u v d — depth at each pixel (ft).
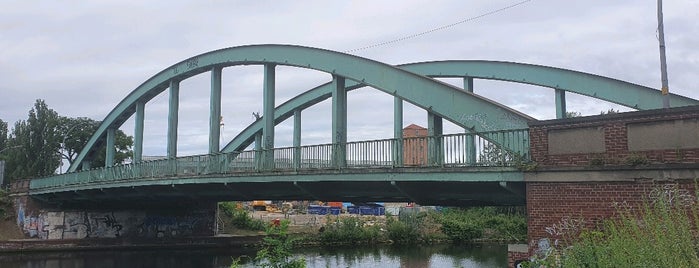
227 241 164.35
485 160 49.14
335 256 146.00
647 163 38.27
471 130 53.36
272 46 83.10
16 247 141.59
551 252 38.96
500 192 53.47
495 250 166.50
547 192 43.04
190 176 90.02
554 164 43.04
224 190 92.17
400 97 61.87
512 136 48.06
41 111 244.63
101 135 154.92
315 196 69.82
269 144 82.89
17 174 232.53
